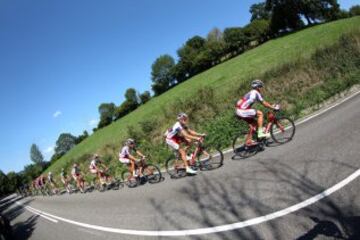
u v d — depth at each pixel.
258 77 19.14
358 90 15.15
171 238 6.16
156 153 18.16
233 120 14.38
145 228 7.23
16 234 12.88
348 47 18.50
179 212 7.38
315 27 57.66
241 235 5.24
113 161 24.47
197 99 20.00
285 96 16.56
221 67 57.75
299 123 11.92
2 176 80.19
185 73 81.81
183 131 10.14
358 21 43.97
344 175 6.00
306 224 4.84
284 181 6.68
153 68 85.56
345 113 11.03
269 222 5.29
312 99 14.99
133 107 84.44
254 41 77.31
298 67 18.22
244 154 10.01
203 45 85.56
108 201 12.20
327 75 17.27
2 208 34.78
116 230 7.88
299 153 8.12
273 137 9.84
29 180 83.06
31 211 19.95
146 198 9.95
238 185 7.49
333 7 74.44
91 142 55.50
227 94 19.72
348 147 7.37
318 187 5.88
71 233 9.30
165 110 22.70
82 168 31.66
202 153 10.54
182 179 10.40
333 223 4.64
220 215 6.29
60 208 15.84
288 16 71.25
